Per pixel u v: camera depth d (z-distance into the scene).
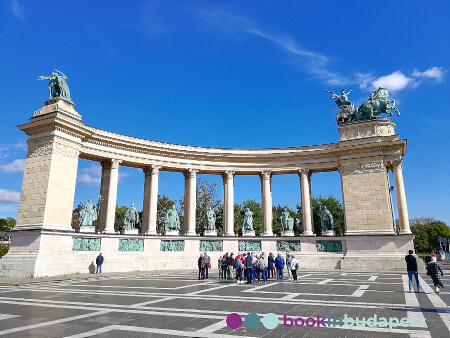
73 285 22.55
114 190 36.94
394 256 35.19
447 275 29.56
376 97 42.09
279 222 80.12
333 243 38.75
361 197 38.31
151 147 39.69
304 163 42.56
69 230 31.14
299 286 21.50
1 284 22.95
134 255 35.97
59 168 31.78
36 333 9.73
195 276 29.75
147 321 11.32
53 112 31.66
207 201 66.88
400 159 37.91
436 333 9.71
